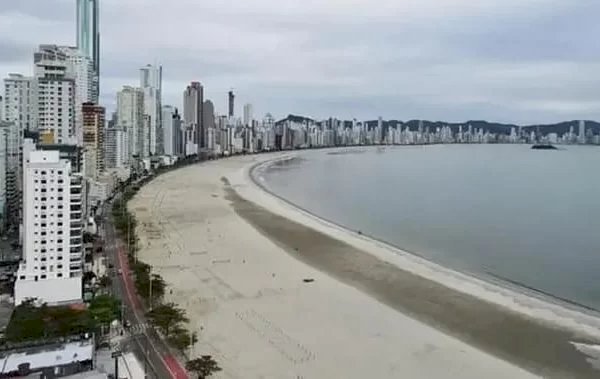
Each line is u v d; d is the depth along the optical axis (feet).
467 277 471.62
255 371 287.28
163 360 298.76
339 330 344.28
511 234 645.92
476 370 295.28
